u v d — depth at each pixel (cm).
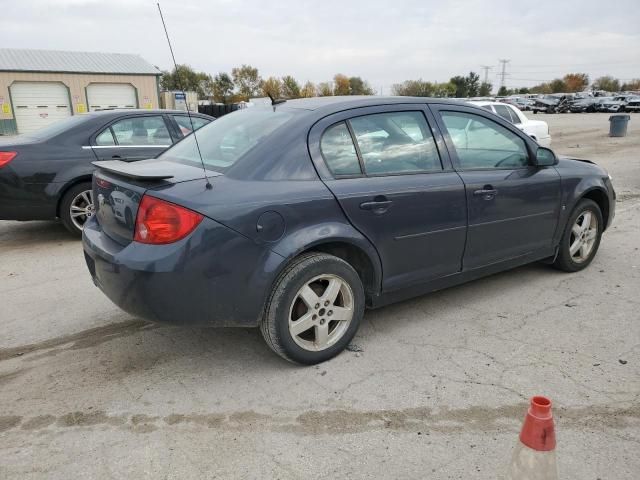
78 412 292
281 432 273
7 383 323
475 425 276
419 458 252
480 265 411
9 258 582
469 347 360
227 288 293
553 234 464
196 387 315
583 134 2347
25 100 3170
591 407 290
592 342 365
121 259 290
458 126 400
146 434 273
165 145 700
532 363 337
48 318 418
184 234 283
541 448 185
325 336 336
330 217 320
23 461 253
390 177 352
